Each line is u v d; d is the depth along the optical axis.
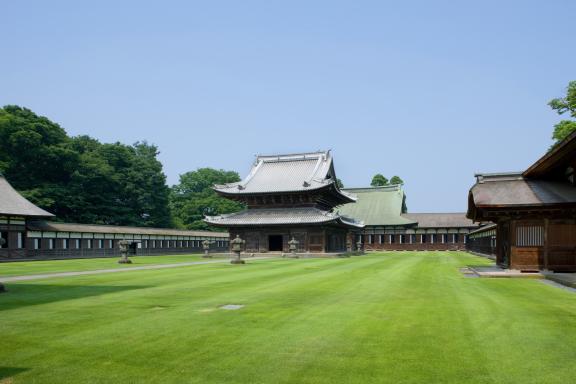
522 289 19.22
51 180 88.38
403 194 114.44
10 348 9.45
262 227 66.31
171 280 23.28
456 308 14.09
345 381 7.54
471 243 90.69
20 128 78.31
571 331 10.86
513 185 28.83
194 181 137.25
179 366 8.31
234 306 14.52
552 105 48.06
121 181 97.25
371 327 11.34
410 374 7.86
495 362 8.48
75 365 8.37
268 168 75.06
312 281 22.75
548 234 26.42
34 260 53.31
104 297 16.58
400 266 35.69
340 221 64.38
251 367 8.25
